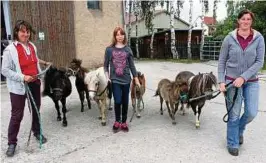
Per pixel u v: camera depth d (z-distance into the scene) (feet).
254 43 13.12
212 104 23.97
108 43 45.37
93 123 19.81
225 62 14.03
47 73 17.97
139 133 17.69
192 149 15.21
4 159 14.61
